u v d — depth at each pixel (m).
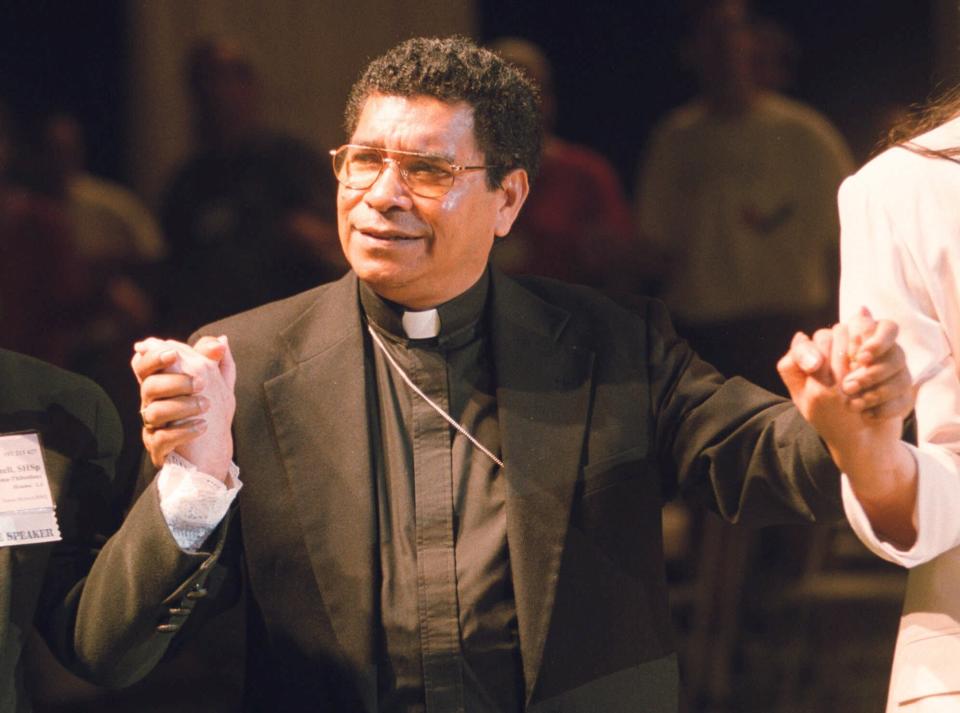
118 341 15.09
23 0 15.24
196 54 15.30
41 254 15.11
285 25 15.47
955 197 7.35
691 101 15.67
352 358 7.78
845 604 14.78
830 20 15.56
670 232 15.67
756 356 15.59
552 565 7.48
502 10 15.72
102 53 15.38
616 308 8.16
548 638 7.43
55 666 14.27
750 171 15.53
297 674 7.52
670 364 8.02
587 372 7.87
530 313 7.99
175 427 6.89
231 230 15.03
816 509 7.29
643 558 7.73
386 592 7.49
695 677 14.69
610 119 15.70
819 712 14.50
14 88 15.28
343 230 7.59
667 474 8.07
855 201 7.57
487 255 7.84
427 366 7.79
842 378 6.40
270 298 15.03
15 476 7.52
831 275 15.60
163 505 7.11
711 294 15.61
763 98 15.55
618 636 7.59
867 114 15.69
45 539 7.49
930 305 7.37
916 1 15.49
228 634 14.32
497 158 7.61
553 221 15.36
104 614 7.26
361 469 7.57
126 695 14.30
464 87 7.49
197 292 15.06
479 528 7.57
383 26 15.61
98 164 15.36
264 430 7.68
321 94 15.53
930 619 7.34
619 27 15.65
